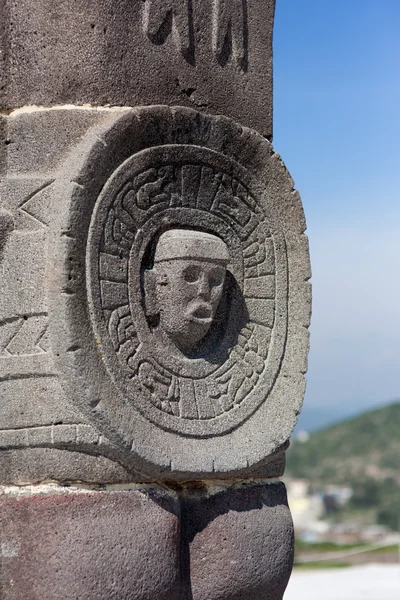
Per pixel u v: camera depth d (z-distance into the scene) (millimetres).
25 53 4211
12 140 4164
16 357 3957
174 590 4117
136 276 4125
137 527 3994
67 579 3809
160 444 4074
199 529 4270
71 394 3873
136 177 4141
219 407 4332
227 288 4488
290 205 4664
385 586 9844
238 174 4496
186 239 4191
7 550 3896
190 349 4324
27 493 3918
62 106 4141
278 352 4574
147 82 4273
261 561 4379
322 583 10188
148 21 4281
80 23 4148
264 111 4707
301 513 50406
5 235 4043
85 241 3963
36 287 3943
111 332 4004
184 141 4312
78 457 3920
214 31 4531
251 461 4336
